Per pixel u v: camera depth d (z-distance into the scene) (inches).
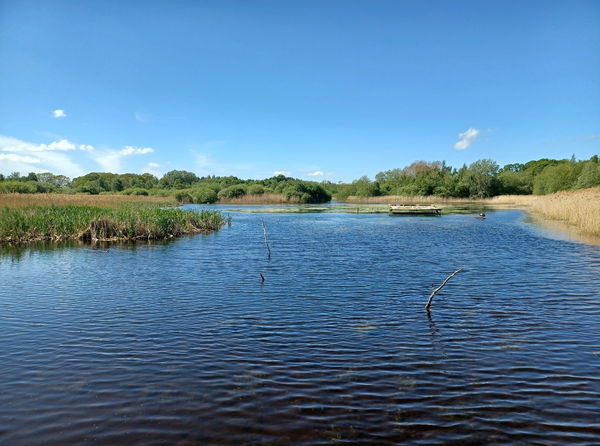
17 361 318.0
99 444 216.1
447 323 406.0
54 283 583.8
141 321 414.0
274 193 4045.3
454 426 231.3
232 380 285.7
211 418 238.8
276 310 450.6
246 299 496.4
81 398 262.1
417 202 4037.9
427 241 1050.7
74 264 734.5
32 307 463.5
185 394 266.5
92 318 423.5
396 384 279.6
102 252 877.8
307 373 296.5
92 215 1209.4
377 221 1742.1
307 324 403.5
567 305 466.3
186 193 3732.8
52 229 1098.1
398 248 926.4
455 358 322.3
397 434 223.9
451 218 1882.4
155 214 1219.2
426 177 4404.5
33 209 1272.1
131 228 1109.1
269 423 233.8
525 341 358.0
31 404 255.0
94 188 3892.7
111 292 532.1
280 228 1444.4
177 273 653.9
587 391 270.4
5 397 263.4
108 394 267.3
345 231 1325.0
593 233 1147.9
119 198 2662.4
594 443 216.8
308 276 627.8
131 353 333.1
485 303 476.1
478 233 1225.4
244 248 937.5
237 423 233.8
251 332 381.4
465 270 667.4
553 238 1066.7
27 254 850.1
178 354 331.0
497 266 698.8
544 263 722.2
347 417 239.9
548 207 1889.8
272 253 859.4
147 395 265.7
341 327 394.9
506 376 291.7
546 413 244.7
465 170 4557.1
